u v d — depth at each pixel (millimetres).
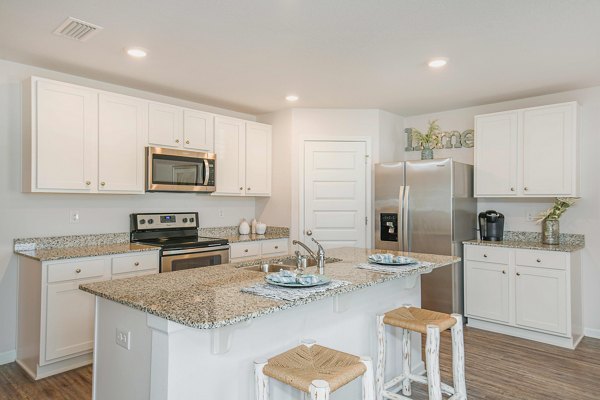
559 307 3439
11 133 3143
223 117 4305
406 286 2775
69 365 2973
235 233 4840
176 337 1473
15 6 2227
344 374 1497
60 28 2520
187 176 3906
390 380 2555
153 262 3396
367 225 4609
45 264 2797
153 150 3625
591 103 3754
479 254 3906
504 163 3928
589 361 3145
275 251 4543
